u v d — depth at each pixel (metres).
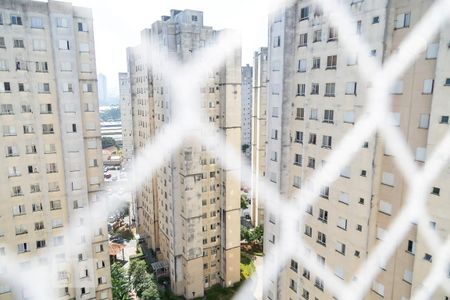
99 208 41.34
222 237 58.56
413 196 23.58
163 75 53.47
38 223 37.72
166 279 61.50
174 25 51.25
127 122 115.69
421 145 23.03
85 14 36.88
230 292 58.31
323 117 28.67
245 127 134.62
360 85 25.30
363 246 26.69
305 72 29.86
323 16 27.52
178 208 55.50
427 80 22.25
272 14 31.22
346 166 27.27
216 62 53.34
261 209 82.62
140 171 73.62
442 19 20.81
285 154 32.44
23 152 35.84
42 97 35.97
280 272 34.62
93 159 40.16
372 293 27.06
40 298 39.19
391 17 23.36
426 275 23.09
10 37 33.66
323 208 29.83
